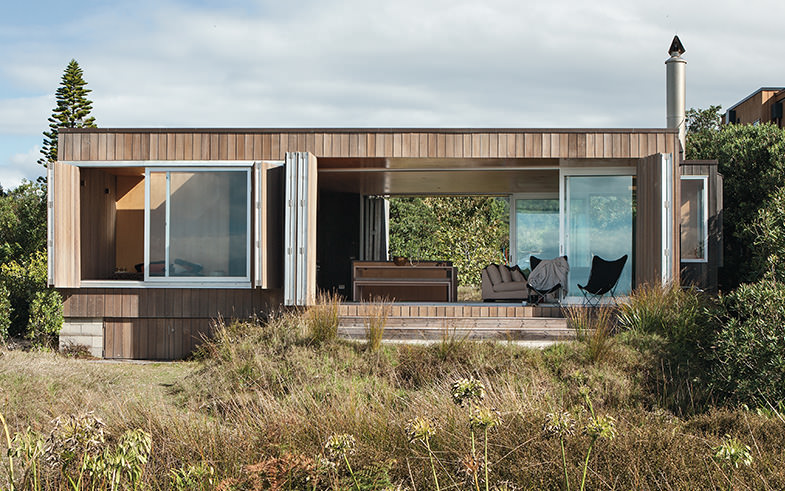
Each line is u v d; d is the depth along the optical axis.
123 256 13.74
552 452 4.45
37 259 14.37
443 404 5.94
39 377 8.12
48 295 11.51
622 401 7.40
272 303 11.23
